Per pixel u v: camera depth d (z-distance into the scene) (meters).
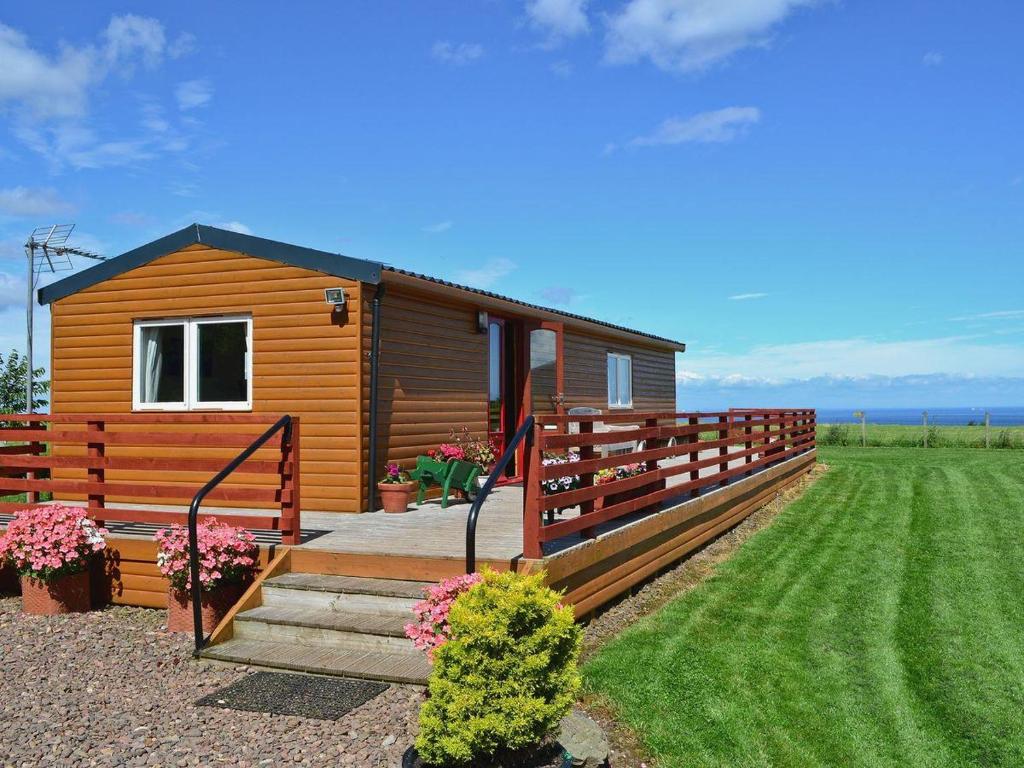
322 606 6.27
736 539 10.80
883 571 9.04
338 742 4.47
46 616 7.21
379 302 8.91
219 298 9.28
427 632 4.71
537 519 6.00
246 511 8.82
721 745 4.71
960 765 4.59
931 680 5.86
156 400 9.70
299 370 8.91
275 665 5.64
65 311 10.02
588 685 5.46
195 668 5.73
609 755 4.33
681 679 5.66
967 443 26.81
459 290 10.05
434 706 3.80
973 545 10.38
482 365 11.38
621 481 7.44
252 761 4.28
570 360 14.32
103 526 7.65
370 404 8.86
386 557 6.40
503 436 12.16
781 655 6.27
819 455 23.27
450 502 9.71
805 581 8.57
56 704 5.11
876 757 4.65
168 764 4.27
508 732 3.67
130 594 7.45
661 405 19.28
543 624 3.89
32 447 9.66
